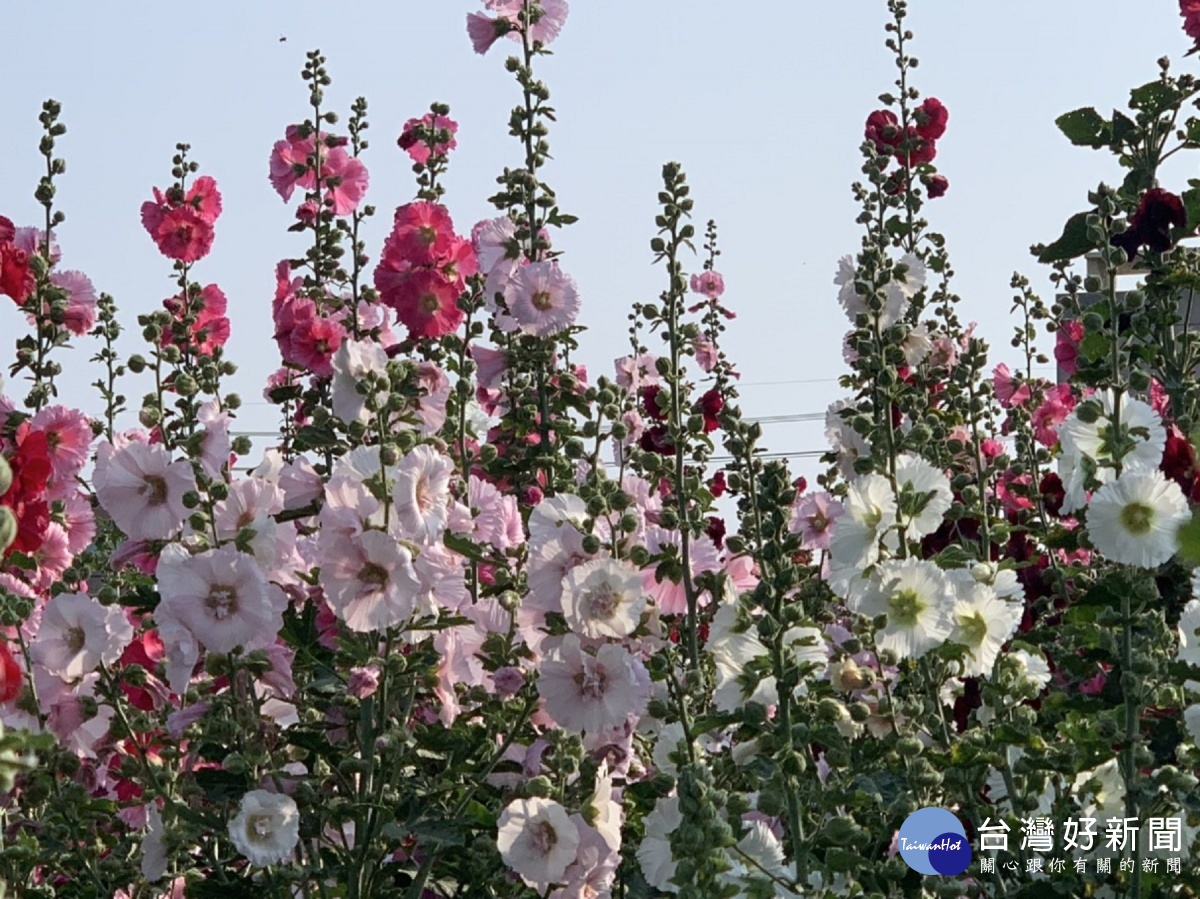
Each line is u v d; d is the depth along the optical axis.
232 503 4.64
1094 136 6.27
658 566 4.95
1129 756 4.19
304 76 7.48
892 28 8.26
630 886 4.77
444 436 6.04
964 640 4.55
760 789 4.36
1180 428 5.38
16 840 4.82
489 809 4.82
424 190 7.66
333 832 4.96
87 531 6.18
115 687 4.86
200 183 7.78
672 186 5.31
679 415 5.26
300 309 6.75
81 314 6.99
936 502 4.55
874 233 7.50
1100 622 4.25
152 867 4.76
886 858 4.57
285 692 4.66
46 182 7.14
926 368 6.37
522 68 7.16
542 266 6.69
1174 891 4.34
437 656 4.52
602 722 4.48
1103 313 5.70
